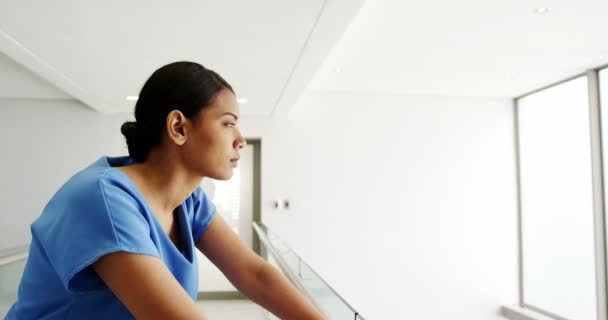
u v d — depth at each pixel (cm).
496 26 329
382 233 528
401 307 522
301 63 324
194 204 75
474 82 492
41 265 51
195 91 56
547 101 509
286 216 520
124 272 45
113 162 63
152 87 58
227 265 75
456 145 549
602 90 437
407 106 547
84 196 48
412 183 538
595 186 436
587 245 452
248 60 319
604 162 434
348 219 525
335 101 538
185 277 64
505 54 395
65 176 495
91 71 341
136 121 60
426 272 530
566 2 293
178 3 227
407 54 394
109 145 503
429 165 543
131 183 54
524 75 463
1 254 246
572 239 471
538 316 494
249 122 526
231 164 61
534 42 365
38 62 319
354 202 529
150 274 45
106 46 287
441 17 312
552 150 502
